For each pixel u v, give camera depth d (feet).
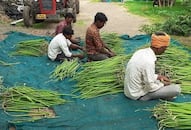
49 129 16.52
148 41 31.65
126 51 28.25
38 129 16.48
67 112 18.20
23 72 23.63
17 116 17.70
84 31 38.11
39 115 17.90
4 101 18.97
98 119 17.48
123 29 39.40
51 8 39.52
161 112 17.43
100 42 24.82
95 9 54.03
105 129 16.56
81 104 19.03
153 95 19.16
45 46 28.09
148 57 18.62
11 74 23.24
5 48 28.86
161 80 19.49
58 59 25.75
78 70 23.58
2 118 17.47
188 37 35.55
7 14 43.24
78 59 25.18
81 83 21.22
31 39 31.83
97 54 24.86
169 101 19.35
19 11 42.80
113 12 51.08
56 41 25.49
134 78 18.94
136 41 31.96
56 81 22.06
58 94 19.86
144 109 18.30
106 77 21.06
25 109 18.44
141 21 44.11
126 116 17.74
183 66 23.38
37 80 22.30
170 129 16.53
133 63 18.92
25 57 26.71
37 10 40.19
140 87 19.13
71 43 27.73
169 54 24.39
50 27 39.78
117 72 21.44
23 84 21.50
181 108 17.54
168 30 36.47
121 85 20.58
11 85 21.33
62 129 16.56
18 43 28.81
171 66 22.49
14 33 33.42
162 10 50.39
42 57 26.81
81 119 17.48
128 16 47.62
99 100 19.45
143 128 16.69
